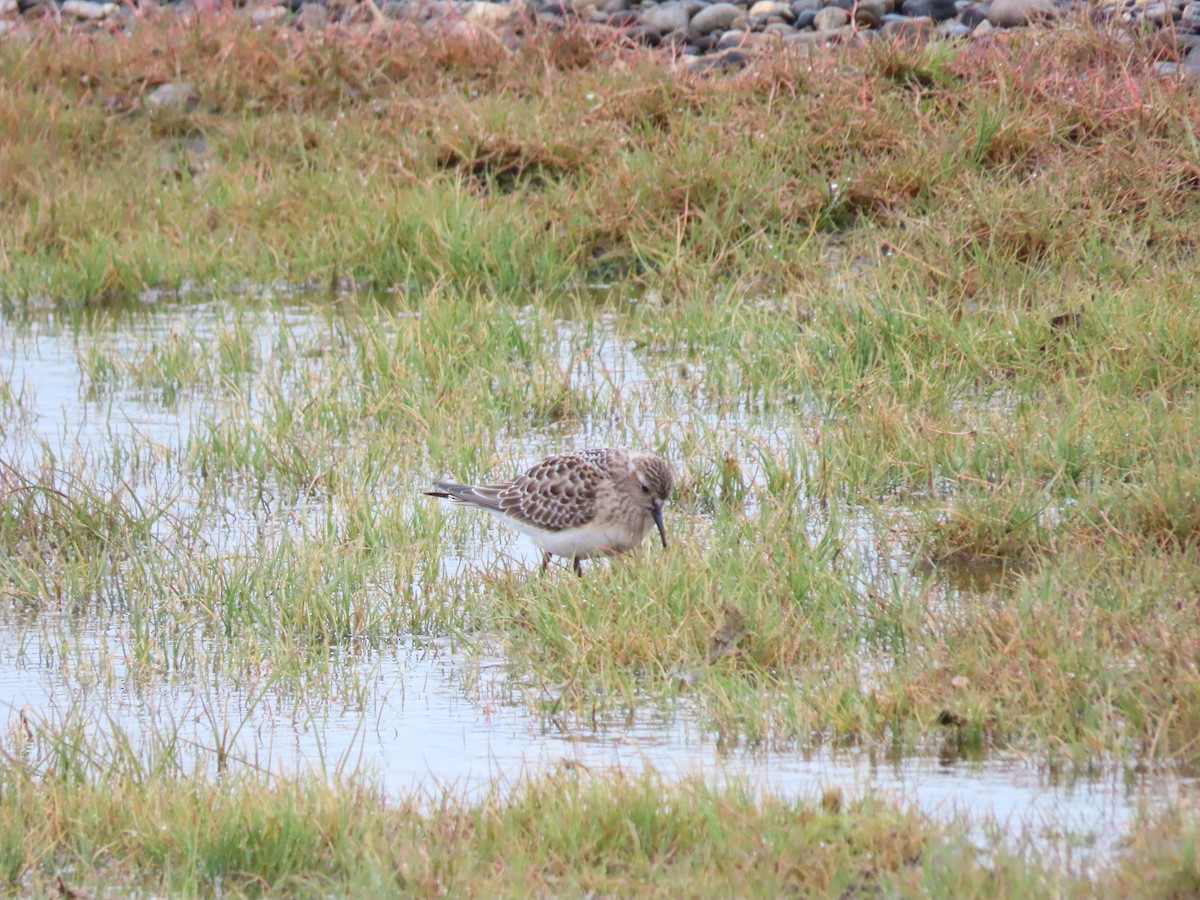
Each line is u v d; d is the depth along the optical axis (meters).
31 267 20.02
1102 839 7.93
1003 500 12.12
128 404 16.44
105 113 23.69
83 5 27.84
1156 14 21.59
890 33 21.80
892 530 12.30
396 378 15.98
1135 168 18.22
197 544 12.88
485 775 9.08
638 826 8.07
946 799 8.47
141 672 10.75
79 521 13.10
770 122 20.55
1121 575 10.91
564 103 22.02
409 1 26.47
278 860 8.04
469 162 21.22
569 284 19.39
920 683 9.54
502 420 15.41
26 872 8.12
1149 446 12.94
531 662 10.46
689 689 10.08
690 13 24.67
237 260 20.08
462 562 12.62
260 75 23.80
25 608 11.96
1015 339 15.54
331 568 11.98
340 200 20.78
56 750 9.15
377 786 8.92
